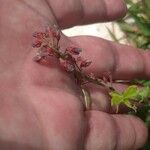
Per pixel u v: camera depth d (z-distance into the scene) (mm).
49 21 123
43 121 108
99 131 119
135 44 163
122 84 137
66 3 128
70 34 174
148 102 135
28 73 113
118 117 127
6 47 114
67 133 108
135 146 128
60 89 115
